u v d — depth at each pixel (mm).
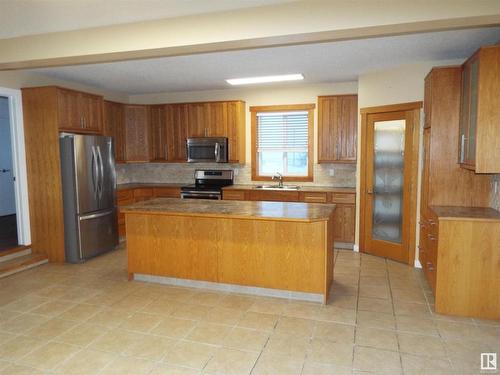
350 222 5391
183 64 4535
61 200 4750
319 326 3049
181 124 6426
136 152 6539
